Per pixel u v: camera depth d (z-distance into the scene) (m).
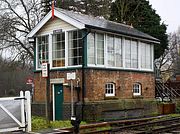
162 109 23.56
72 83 16.91
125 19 34.75
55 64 18.81
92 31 17.81
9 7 32.88
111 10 36.06
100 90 18.06
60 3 34.81
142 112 21.45
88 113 17.08
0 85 47.31
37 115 19.16
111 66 19.02
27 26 33.25
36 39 19.83
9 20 32.50
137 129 14.76
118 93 19.42
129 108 20.05
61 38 18.62
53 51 18.97
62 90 18.20
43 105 18.89
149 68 22.84
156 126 16.02
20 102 12.90
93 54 17.92
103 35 18.61
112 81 18.95
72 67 17.77
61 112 18.11
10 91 47.00
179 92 30.20
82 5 36.88
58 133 12.57
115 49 19.38
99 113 17.67
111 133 13.48
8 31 32.25
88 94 17.33
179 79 36.97
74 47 17.97
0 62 38.91
